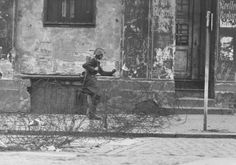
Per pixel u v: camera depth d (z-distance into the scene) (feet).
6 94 60.03
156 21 59.82
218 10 60.23
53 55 60.95
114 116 45.98
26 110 59.77
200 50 64.90
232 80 60.34
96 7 60.90
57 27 60.95
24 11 61.11
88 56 60.70
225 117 56.44
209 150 36.81
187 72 64.75
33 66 60.95
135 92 58.90
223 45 60.34
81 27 60.95
